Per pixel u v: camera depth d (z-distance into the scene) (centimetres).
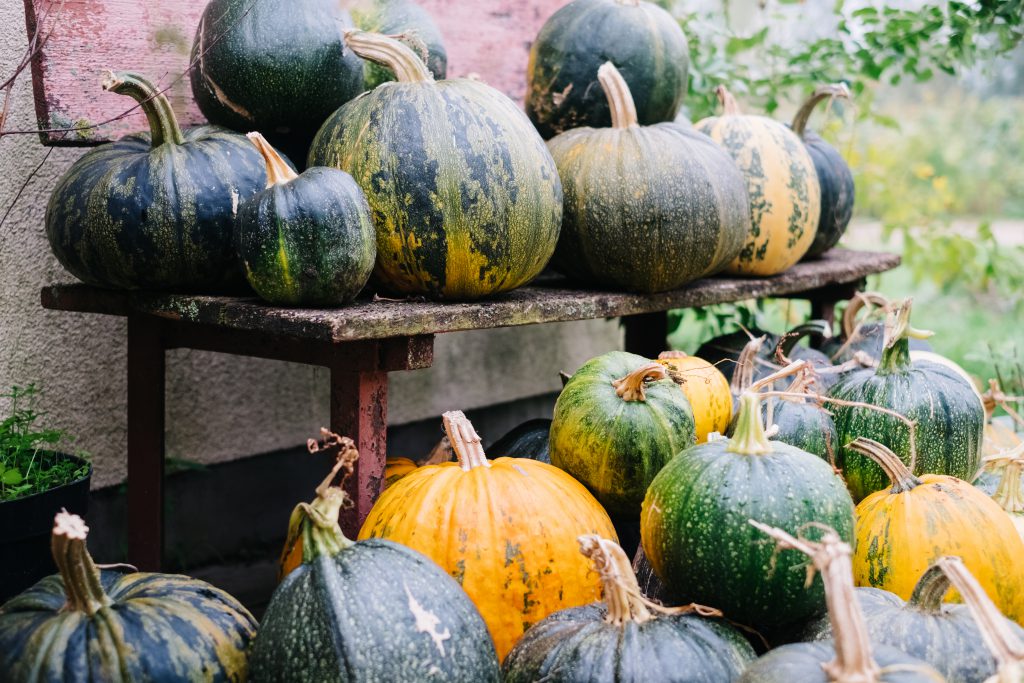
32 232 312
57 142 293
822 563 167
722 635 203
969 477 301
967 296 912
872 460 292
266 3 292
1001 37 456
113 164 266
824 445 288
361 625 183
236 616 201
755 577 208
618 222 304
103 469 339
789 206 373
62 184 271
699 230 310
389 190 262
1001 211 1359
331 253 241
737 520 208
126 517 349
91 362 332
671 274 313
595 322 532
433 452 297
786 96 520
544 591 233
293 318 235
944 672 194
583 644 199
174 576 209
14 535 236
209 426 369
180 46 318
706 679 193
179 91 320
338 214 241
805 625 218
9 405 305
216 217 261
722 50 528
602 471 262
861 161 587
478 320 262
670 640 198
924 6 459
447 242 263
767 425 286
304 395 404
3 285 303
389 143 263
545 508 238
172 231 258
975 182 1353
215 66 292
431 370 446
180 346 286
